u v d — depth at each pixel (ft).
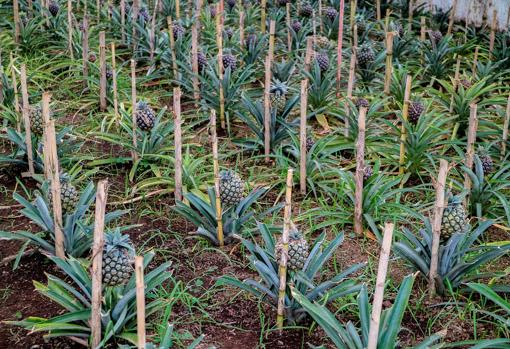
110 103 14.89
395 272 9.60
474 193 10.71
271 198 11.59
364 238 10.34
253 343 8.14
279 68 15.30
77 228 9.41
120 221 10.80
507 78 16.24
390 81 15.24
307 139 12.23
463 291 8.87
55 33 18.13
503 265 9.84
